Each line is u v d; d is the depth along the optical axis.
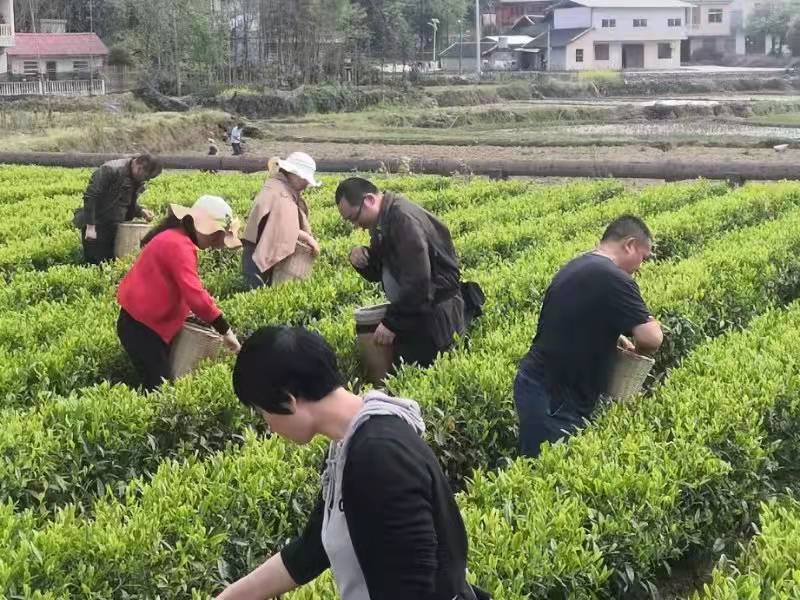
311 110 66.62
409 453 3.48
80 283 11.91
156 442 7.41
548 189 19.28
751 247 12.39
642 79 87.88
